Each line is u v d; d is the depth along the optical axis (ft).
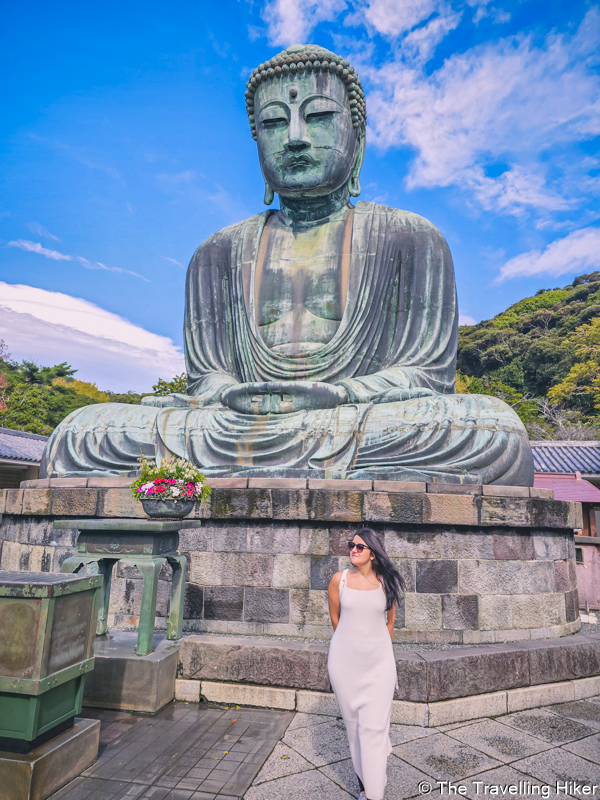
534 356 196.54
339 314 29.60
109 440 25.43
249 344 29.99
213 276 32.40
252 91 32.32
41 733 10.46
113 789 10.79
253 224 32.65
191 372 32.24
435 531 19.21
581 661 16.96
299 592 18.79
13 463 67.05
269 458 24.30
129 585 20.01
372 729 10.02
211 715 14.43
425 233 30.35
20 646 10.35
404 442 23.39
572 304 232.12
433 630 18.58
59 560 21.38
